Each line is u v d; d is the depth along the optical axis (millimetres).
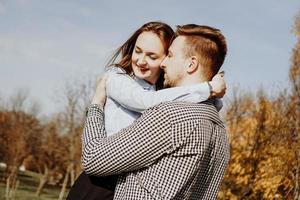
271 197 11336
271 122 12297
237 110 13477
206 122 2029
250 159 12273
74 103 36375
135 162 1942
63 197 35031
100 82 2311
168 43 2393
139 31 2447
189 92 2057
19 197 30203
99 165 1971
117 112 2219
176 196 1961
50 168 44438
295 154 11094
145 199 1930
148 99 2104
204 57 2111
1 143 45062
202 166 2033
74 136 35625
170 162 1948
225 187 12227
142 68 2396
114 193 2061
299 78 12070
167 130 1946
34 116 48281
